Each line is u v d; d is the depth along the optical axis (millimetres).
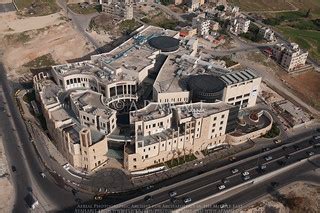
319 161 197750
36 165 186500
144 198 165625
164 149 189000
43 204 165000
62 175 180625
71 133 186875
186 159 195625
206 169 190625
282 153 198500
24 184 174750
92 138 184875
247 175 181250
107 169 185250
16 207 163250
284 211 169375
